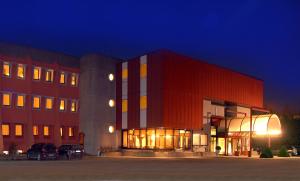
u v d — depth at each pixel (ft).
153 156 196.03
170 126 205.26
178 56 213.87
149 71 211.61
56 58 218.18
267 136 244.83
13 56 198.59
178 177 77.00
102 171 92.89
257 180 72.59
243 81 263.49
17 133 198.39
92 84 221.46
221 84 242.17
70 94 222.07
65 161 148.87
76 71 225.35
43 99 209.36
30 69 203.92
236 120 237.66
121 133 228.63
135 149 217.97
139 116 214.90
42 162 140.36
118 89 229.45
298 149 264.52
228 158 191.31
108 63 228.63
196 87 223.30
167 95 205.26
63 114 217.97
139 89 216.74
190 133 219.61
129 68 224.74
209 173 88.53
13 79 197.57
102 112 222.89
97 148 217.15
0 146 185.37
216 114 241.55
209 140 231.91
